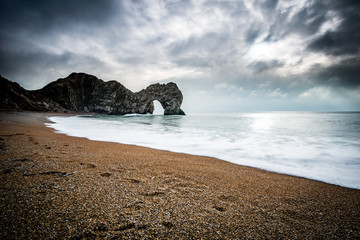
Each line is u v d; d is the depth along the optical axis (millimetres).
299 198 4137
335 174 6312
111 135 15375
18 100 47906
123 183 4242
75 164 5520
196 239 2365
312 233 2729
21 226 2314
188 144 11938
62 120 31594
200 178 5129
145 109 81500
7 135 10383
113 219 2672
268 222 2967
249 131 19688
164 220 2770
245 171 6273
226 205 3496
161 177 4930
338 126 25734
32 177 4133
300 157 8781
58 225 2408
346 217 3320
